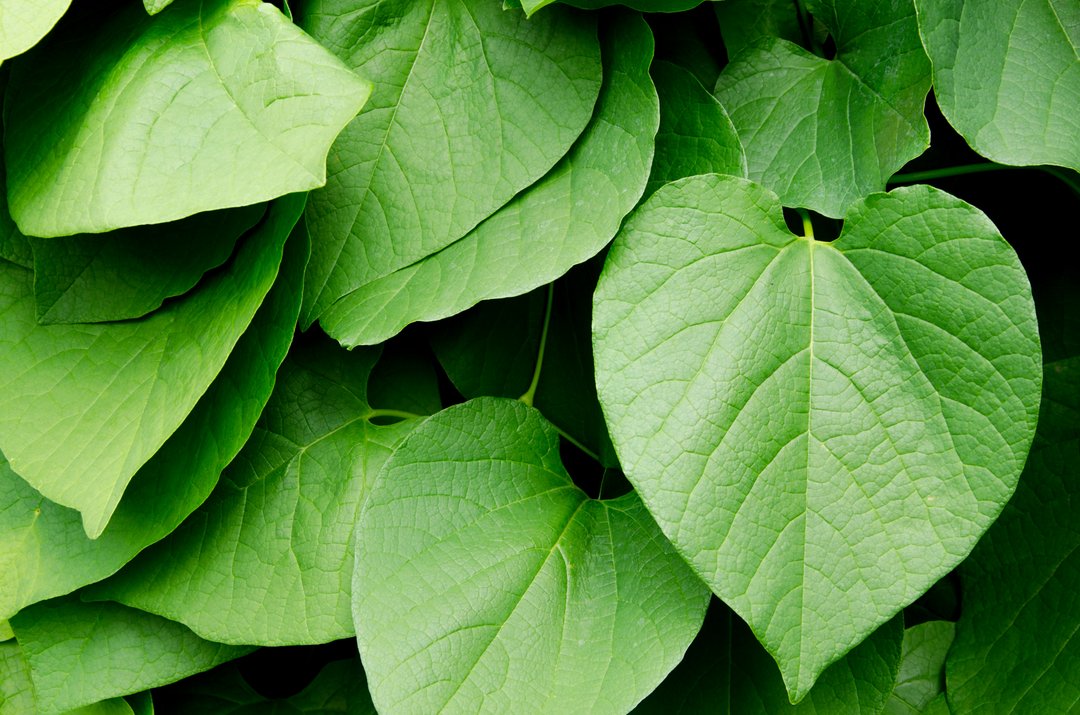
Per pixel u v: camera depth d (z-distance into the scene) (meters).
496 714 0.91
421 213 0.95
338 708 1.03
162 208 0.88
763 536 0.90
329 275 0.95
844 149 0.95
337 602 0.95
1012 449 0.90
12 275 0.95
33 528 0.96
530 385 1.01
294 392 0.98
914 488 0.90
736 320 0.91
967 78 0.93
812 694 0.97
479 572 0.93
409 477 0.94
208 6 0.91
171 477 0.95
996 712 0.99
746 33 0.99
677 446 0.90
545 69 0.95
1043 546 1.00
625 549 0.94
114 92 0.91
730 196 0.92
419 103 0.95
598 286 0.91
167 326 0.95
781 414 0.91
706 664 0.99
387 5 0.95
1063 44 0.93
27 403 0.94
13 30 0.90
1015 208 1.02
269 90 0.89
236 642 0.95
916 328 0.91
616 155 0.94
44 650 0.97
